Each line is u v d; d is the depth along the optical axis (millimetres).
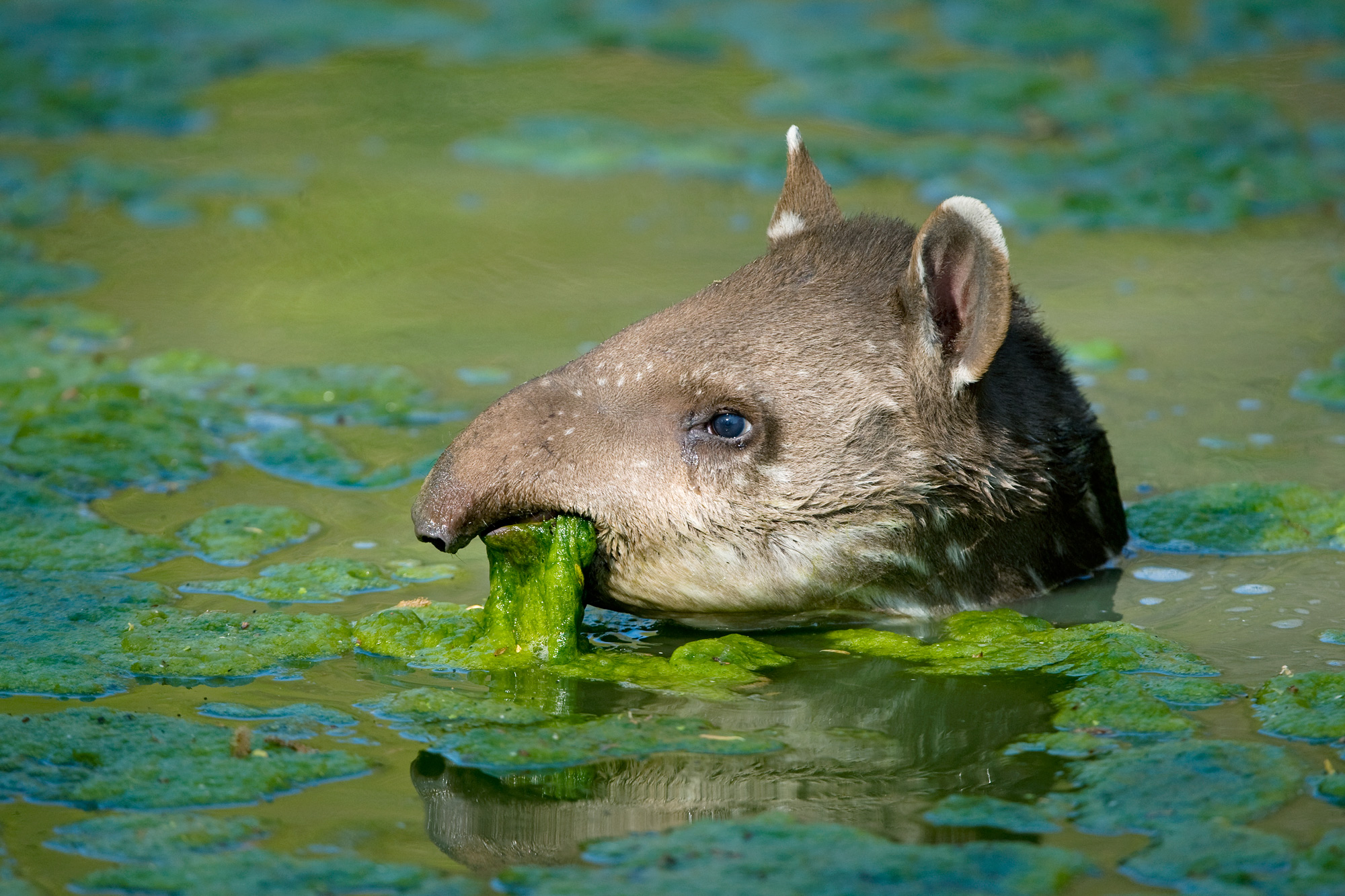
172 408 14227
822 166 20906
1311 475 12664
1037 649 9977
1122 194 20031
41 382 14766
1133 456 13141
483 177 21031
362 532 11953
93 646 9984
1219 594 10812
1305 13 27734
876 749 8703
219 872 7348
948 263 10133
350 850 7594
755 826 7742
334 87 24844
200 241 18953
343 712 9109
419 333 16219
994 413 10375
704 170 21141
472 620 10312
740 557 10266
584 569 10344
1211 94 23797
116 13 28797
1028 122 22797
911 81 24672
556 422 10258
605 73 25469
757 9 29125
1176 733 8688
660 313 10836
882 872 7270
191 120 23391
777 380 10219
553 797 8180
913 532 10305
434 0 29688
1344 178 20500
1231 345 15523
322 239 19000
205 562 11414
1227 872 7238
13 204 20031
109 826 7770
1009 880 7184
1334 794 7898
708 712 9211
